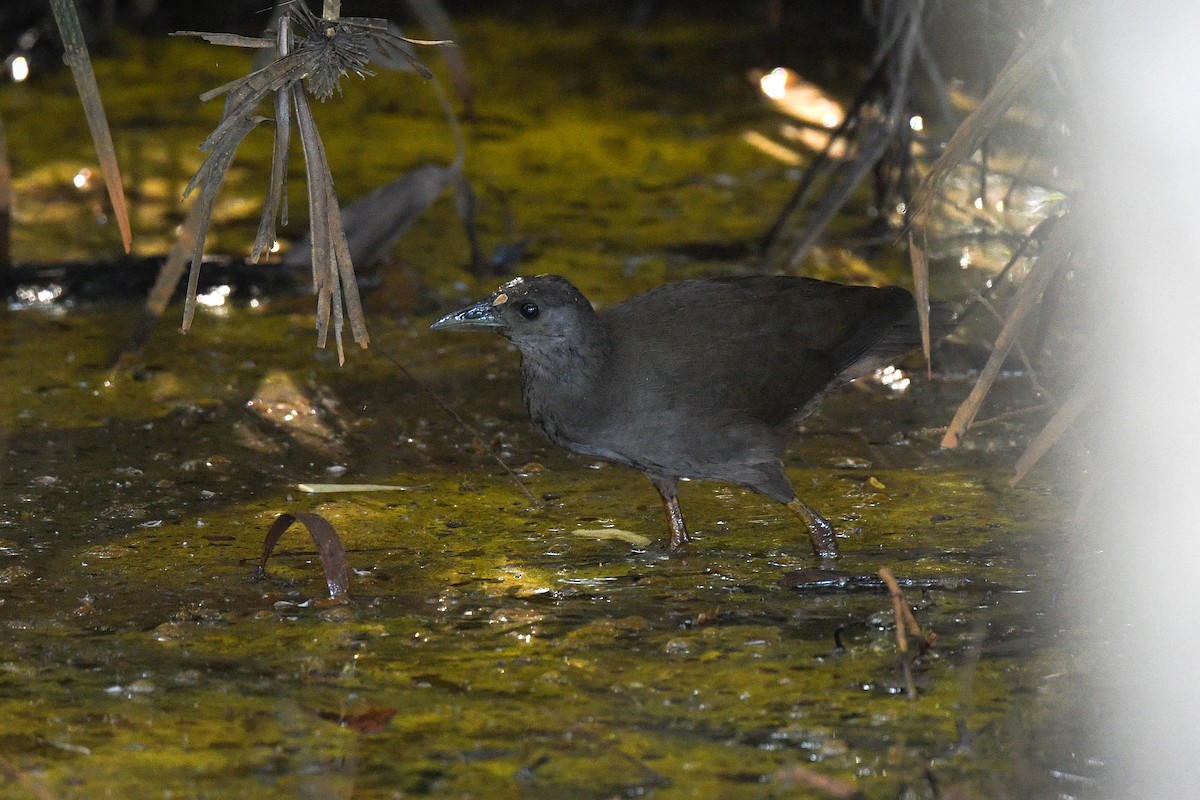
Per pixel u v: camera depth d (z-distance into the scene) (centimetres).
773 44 2297
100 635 798
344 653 776
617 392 877
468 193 1388
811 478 1023
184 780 656
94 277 1364
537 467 1052
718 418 884
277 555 906
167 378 1194
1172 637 784
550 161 1762
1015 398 1148
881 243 1452
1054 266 871
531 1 2609
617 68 2189
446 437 1102
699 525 957
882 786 651
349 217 1364
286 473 1034
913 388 1180
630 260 1440
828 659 764
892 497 987
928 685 736
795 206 1427
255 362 1232
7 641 790
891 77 1345
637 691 733
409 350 1267
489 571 884
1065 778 657
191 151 1777
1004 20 1117
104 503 980
